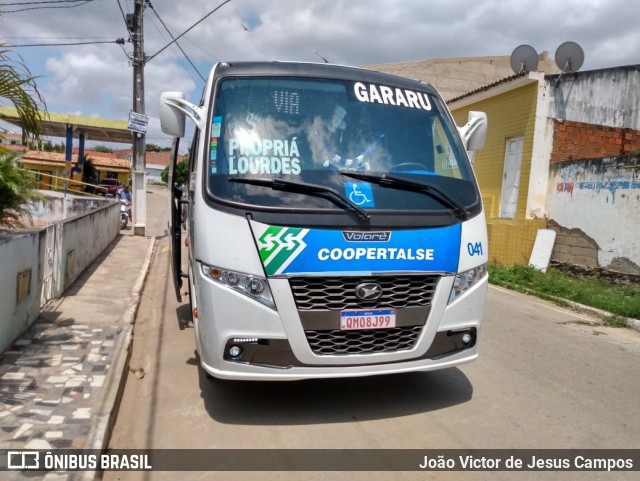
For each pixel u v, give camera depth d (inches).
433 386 196.5
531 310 339.9
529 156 493.4
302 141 165.9
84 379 183.2
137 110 599.8
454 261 160.4
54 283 288.5
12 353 203.9
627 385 208.4
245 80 175.8
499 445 154.6
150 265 442.9
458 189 173.2
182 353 232.4
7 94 203.5
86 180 1114.7
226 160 158.7
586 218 444.1
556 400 189.3
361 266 148.9
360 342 152.9
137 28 590.9
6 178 266.2
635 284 395.2
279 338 147.5
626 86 518.3
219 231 149.1
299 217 148.5
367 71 193.2
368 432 159.9
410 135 179.2
